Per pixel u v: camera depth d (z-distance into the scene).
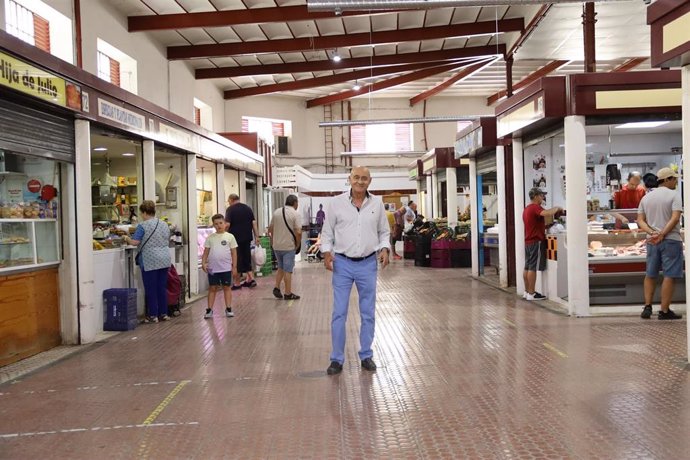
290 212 10.02
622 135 10.60
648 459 3.23
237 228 11.57
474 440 3.59
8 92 5.37
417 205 24.50
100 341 6.95
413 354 5.86
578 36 14.10
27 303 6.22
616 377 4.82
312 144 26.77
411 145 27.62
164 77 15.52
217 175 12.52
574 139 7.67
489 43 18.14
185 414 4.23
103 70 12.67
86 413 4.33
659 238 7.11
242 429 3.90
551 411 4.05
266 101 24.70
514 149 9.80
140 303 8.47
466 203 20.84
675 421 3.80
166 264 8.22
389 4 7.59
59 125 6.52
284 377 5.14
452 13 14.67
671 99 7.70
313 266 17.25
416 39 15.59
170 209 10.63
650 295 7.34
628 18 12.77
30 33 9.91
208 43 15.56
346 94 24.64
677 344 5.91
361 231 5.32
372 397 4.50
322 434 3.77
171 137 9.43
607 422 3.81
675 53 4.91
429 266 16.12
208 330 7.45
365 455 3.42
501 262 11.01
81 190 6.84
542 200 9.23
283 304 9.52
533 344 6.12
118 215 10.33
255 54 16.20
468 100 27.55
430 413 4.10
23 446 3.72
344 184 25.58
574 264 7.69
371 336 5.39
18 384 5.18
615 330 6.69
